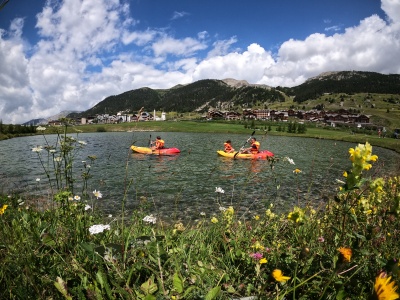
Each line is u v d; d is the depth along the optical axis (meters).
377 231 2.59
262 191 15.28
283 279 1.67
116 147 45.56
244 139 69.38
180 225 4.55
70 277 2.40
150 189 15.67
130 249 2.79
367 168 2.10
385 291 1.11
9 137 76.06
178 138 73.62
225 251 3.41
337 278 2.19
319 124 167.75
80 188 14.66
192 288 2.14
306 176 20.23
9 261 2.40
